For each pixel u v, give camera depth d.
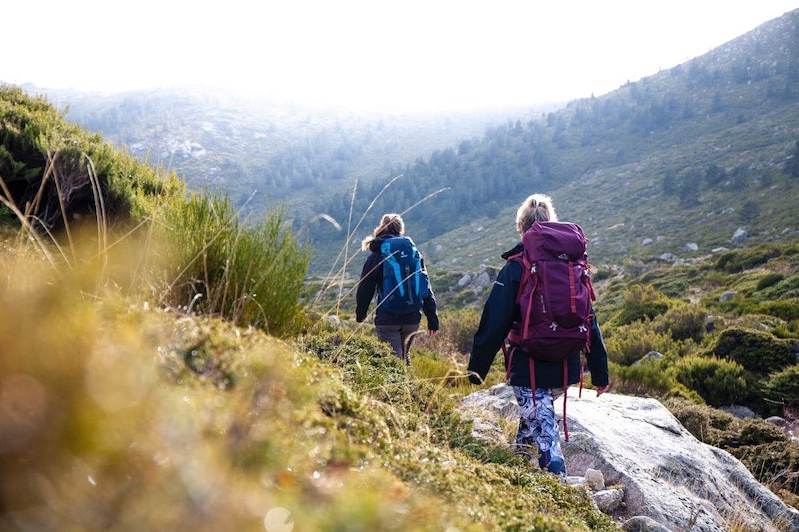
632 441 4.91
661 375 10.44
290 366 2.04
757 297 23.06
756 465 6.80
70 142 5.08
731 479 5.20
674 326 17.30
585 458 4.40
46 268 1.89
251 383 1.61
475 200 135.75
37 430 0.74
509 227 118.56
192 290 2.89
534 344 3.70
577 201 117.19
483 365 3.86
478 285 42.12
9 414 0.73
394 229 5.88
